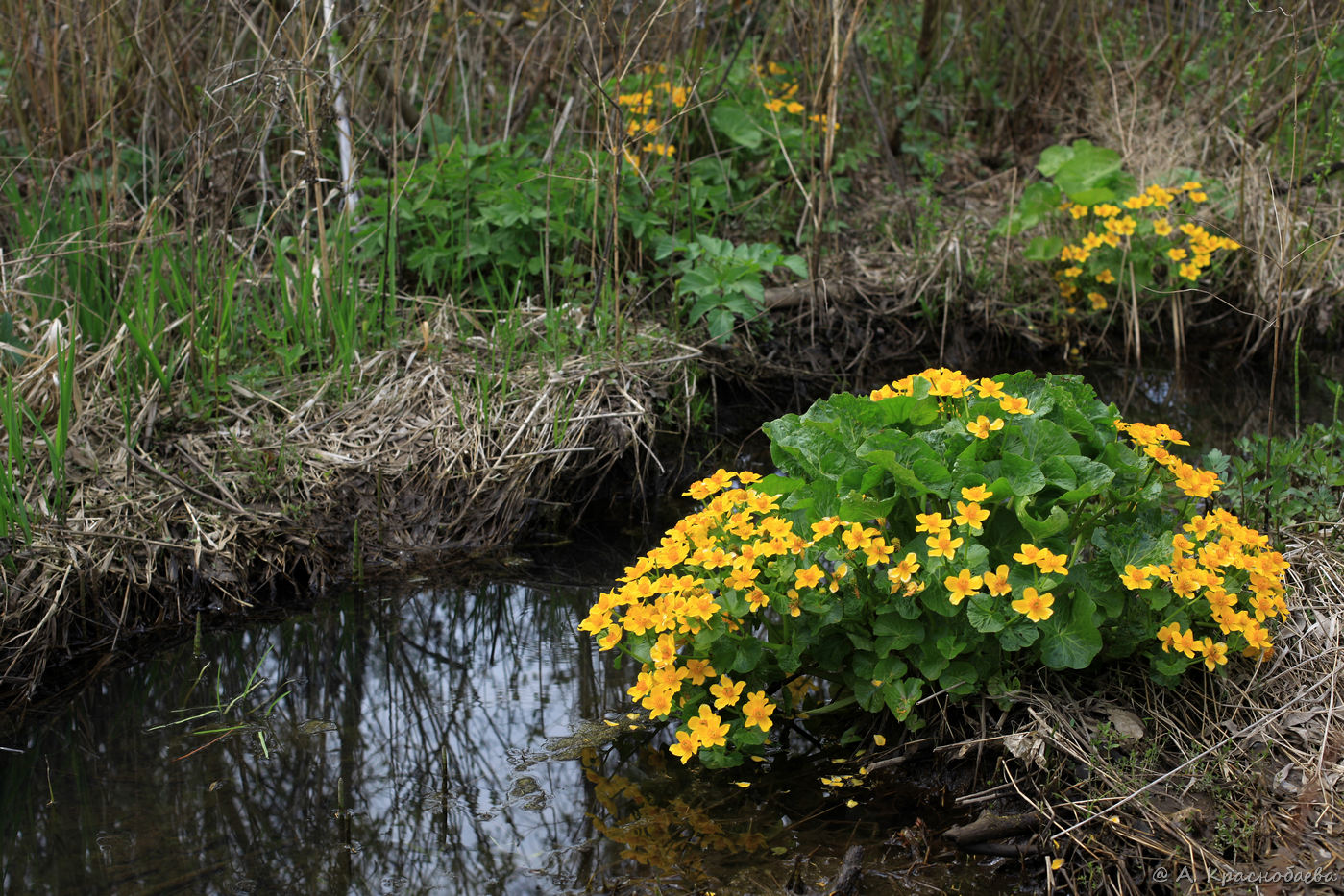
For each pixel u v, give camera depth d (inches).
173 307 164.1
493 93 214.8
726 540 102.9
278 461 145.5
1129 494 98.8
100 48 181.5
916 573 95.9
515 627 132.3
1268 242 197.8
